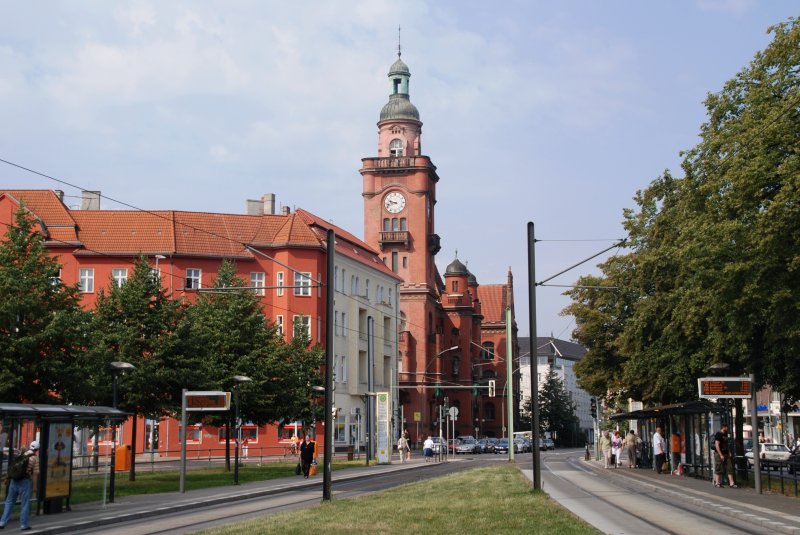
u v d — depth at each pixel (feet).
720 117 110.73
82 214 245.24
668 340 140.36
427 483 114.32
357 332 283.59
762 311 96.48
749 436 283.18
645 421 185.78
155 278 132.05
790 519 66.39
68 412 84.23
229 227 252.42
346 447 268.62
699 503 82.48
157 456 226.58
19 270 104.94
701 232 100.68
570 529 59.00
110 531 69.21
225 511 86.43
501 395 453.99
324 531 59.67
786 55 99.25
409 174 371.35
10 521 75.87
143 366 124.36
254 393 150.71
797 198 86.53
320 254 255.70
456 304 419.13
